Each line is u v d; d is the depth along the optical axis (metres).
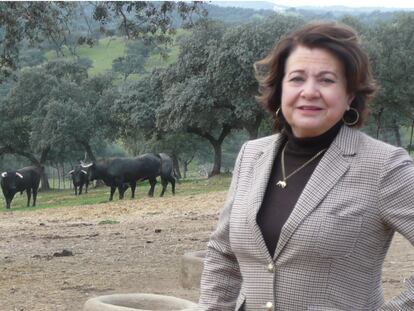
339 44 3.06
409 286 2.94
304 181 3.06
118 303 7.10
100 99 55.66
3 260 13.12
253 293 3.08
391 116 57.72
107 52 77.75
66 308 9.03
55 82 56.06
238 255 3.16
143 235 16.47
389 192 2.93
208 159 75.94
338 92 3.07
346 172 2.98
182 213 21.91
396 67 48.62
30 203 39.72
